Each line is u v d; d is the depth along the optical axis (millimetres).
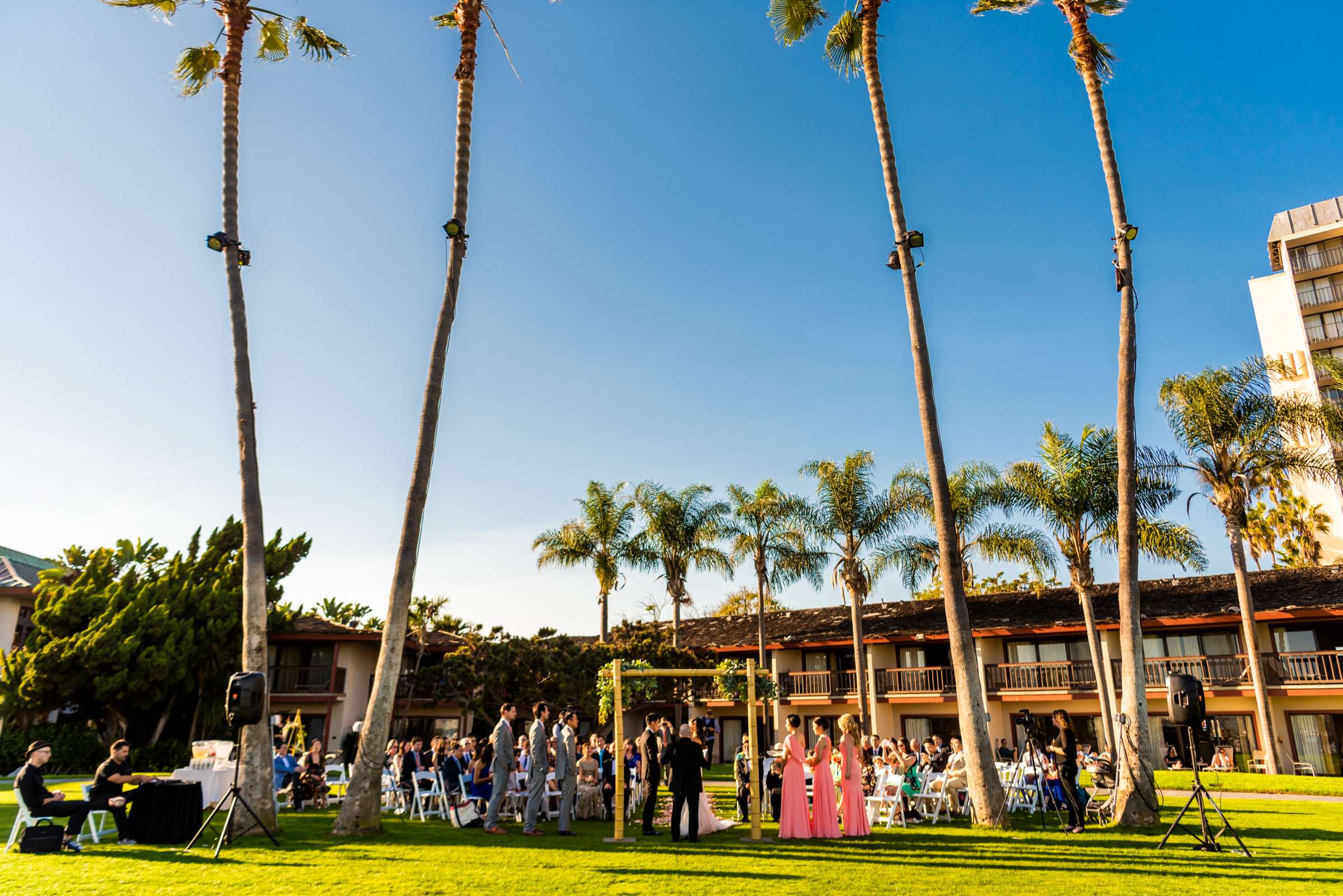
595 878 8164
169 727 30000
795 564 32969
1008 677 30953
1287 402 26484
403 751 15961
